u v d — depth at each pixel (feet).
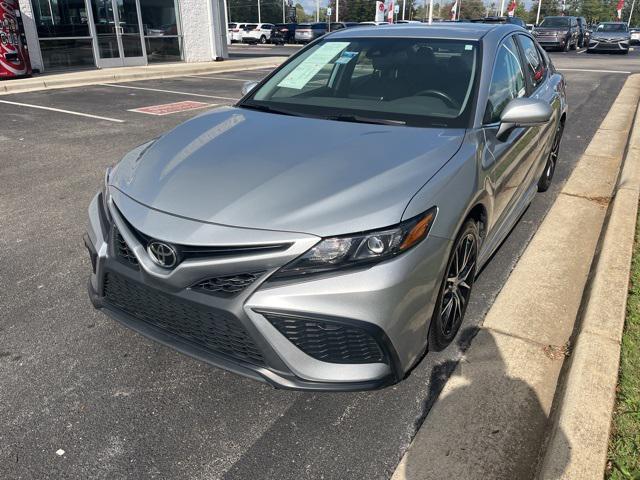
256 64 59.93
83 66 49.03
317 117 10.32
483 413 7.93
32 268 12.11
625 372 8.21
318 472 7.02
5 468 7.00
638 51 92.79
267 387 8.56
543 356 9.18
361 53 11.81
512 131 10.52
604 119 28.45
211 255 7.01
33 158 20.66
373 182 7.57
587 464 6.57
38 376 8.69
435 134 9.20
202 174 8.05
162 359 9.18
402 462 7.14
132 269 7.70
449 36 11.75
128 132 25.36
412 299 7.21
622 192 15.39
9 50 40.11
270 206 7.24
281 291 6.79
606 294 10.05
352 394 8.40
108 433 7.61
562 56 76.64
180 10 56.39
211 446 7.41
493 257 12.88
